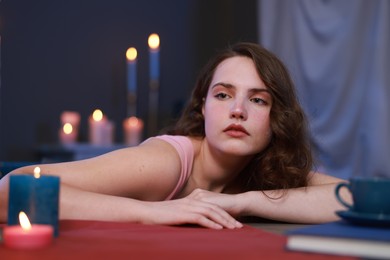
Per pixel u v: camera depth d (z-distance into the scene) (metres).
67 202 1.26
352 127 3.71
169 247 0.91
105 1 4.48
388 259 0.84
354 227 0.99
